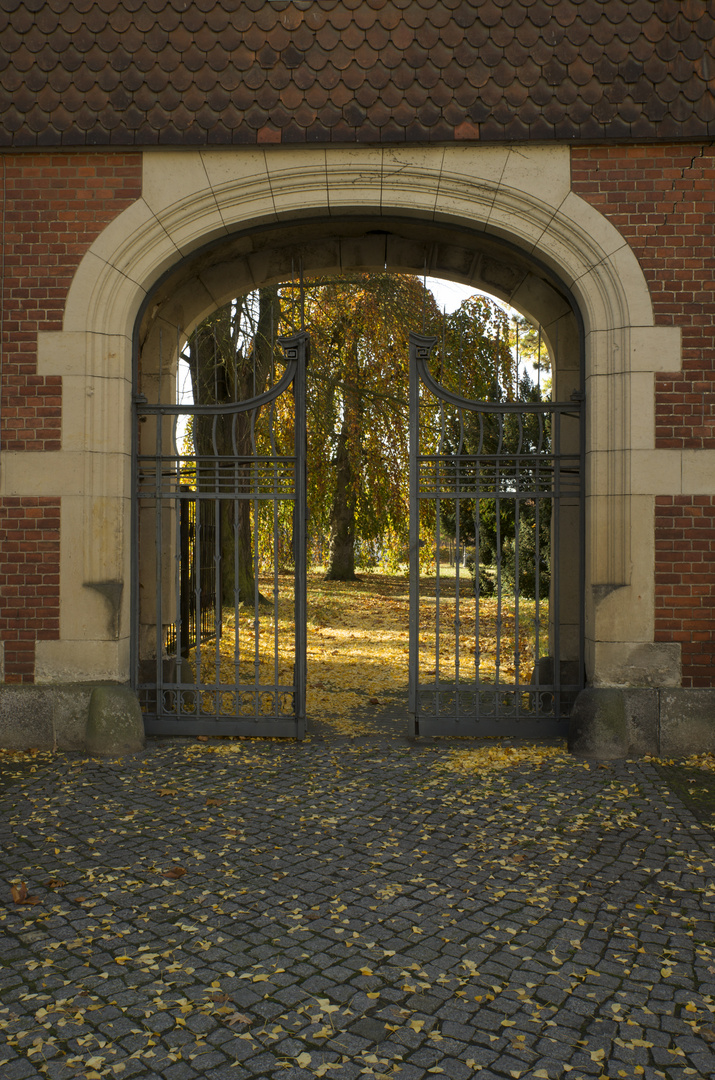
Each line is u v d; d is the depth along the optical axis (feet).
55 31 18.94
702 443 18.58
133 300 19.52
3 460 19.22
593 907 10.89
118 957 9.53
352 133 18.67
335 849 12.87
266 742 19.76
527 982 9.04
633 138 18.44
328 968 9.32
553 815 14.39
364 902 11.02
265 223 19.83
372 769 17.33
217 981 9.03
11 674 19.20
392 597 59.41
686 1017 8.41
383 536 53.98
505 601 53.11
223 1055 7.79
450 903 10.99
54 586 19.17
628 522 18.61
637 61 18.47
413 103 18.65
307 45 18.79
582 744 18.35
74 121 18.86
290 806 14.90
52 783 16.30
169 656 23.52
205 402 39.06
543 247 19.08
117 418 19.31
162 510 23.09
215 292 23.30
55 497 19.17
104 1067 7.61
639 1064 7.68
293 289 43.21
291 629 42.37
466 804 15.02
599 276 18.88
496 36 18.61
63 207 19.30
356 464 48.29
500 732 19.85
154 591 22.79
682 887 11.50
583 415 19.71
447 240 21.97
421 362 19.88
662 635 18.60
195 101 18.84
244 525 47.98
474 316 41.42
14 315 19.29
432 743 19.69
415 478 19.83
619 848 12.89
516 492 19.76
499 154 18.93
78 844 13.05
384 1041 7.99
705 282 18.63
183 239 19.39
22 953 9.68
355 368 47.70
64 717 18.90
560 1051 7.86
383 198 19.12
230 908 10.82
